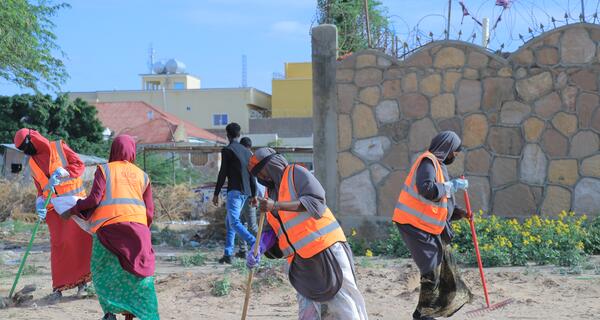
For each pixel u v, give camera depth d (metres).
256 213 11.29
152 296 6.50
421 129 12.15
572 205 11.66
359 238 12.25
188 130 49.06
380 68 12.28
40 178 8.02
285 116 67.00
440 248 6.71
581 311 7.47
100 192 6.47
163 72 77.00
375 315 7.46
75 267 8.08
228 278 8.99
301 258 5.52
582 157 11.64
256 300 8.24
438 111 12.10
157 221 19.80
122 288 6.39
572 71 11.69
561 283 8.81
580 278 9.15
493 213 11.90
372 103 12.30
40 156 8.00
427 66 12.15
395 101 12.23
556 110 11.74
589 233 11.06
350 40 13.45
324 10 13.59
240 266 10.08
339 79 12.39
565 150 11.70
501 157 11.90
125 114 54.09
